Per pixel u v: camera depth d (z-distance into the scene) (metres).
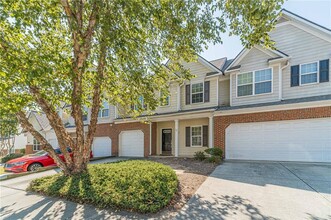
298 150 9.65
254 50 11.81
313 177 6.80
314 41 10.48
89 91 7.72
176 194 5.25
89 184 5.53
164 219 3.91
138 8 4.51
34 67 4.16
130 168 6.27
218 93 13.11
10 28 4.16
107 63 6.25
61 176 6.78
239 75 12.23
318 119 9.23
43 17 4.82
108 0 4.53
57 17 4.84
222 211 4.23
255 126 10.78
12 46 4.46
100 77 6.19
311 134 9.39
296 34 10.99
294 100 10.25
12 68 4.12
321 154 9.16
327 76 10.02
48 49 5.20
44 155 11.46
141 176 5.37
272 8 4.47
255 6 4.50
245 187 5.94
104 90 7.59
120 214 4.24
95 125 7.08
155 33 6.01
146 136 15.01
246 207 4.43
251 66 11.86
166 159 12.65
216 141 11.77
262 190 5.61
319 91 10.16
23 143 26.08
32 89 5.57
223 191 5.61
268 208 4.35
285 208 4.33
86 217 4.19
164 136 15.65
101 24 4.88
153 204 4.29
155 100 7.44
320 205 4.46
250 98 11.75
